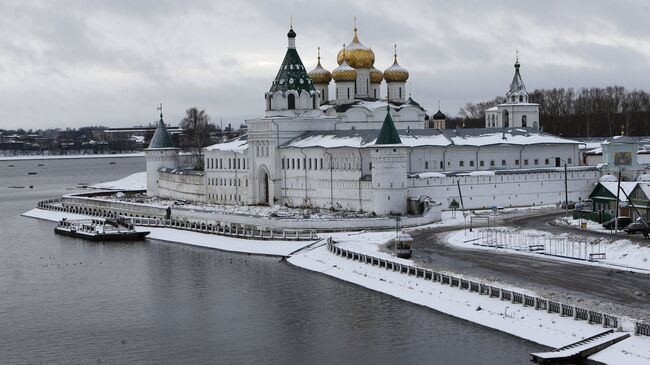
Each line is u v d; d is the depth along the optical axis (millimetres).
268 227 176750
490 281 112688
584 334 90188
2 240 186875
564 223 161875
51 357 94250
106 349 96625
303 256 148750
